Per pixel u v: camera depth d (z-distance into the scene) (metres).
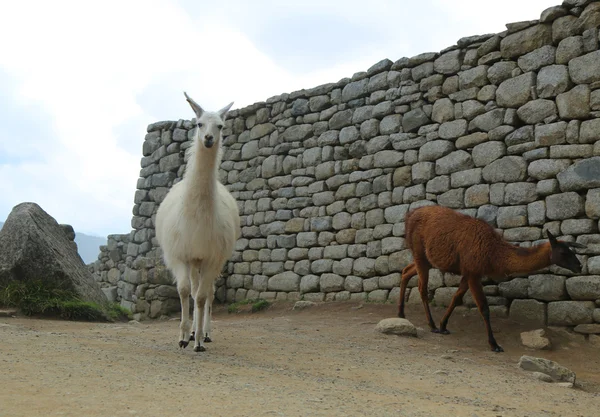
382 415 3.89
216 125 6.56
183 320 6.66
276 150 13.83
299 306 12.01
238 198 14.59
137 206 16.59
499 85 10.04
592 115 8.84
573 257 7.60
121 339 7.11
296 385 4.83
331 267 12.32
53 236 10.79
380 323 8.96
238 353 6.57
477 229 8.41
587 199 8.72
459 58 10.70
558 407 4.94
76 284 10.10
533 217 9.28
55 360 5.05
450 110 10.69
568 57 9.16
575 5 9.17
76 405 3.58
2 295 9.30
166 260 7.07
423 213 9.34
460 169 10.40
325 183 12.77
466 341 8.66
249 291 13.95
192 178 6.52
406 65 11.55
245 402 3.95
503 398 5.12
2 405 3.47
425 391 5.16
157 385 4.34
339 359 6.57
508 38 9.98
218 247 6.70
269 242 13.67
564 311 8.73
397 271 11.13
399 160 11.38
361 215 11.92
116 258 17.28
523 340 8.40
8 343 5.84
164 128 16.39
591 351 8.12
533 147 9.43
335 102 12.83
